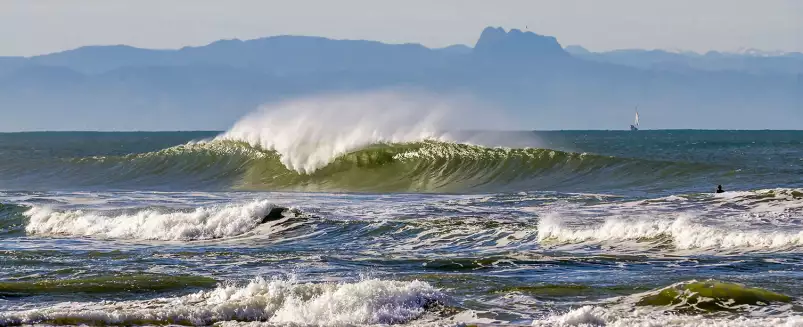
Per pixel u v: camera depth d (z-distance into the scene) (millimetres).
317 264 47406
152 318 32562
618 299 35312
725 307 33000
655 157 184500
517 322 31906
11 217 68875
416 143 116375
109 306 34562
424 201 81812
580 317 31078
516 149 112500
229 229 62562
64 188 114312
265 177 115688
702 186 95312
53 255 50875
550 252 50875
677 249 50438
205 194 93875
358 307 33188
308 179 112750
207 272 44812
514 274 43125
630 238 53719
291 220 63594
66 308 34188
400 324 31875
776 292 36031
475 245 54875
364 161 113812
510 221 62781
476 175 108875
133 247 56688
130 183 119000
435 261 47719
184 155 126688
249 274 44062
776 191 67250
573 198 77312
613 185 99812
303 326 31125
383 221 61938
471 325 31391
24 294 38125
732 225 56250
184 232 62375
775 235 50594
